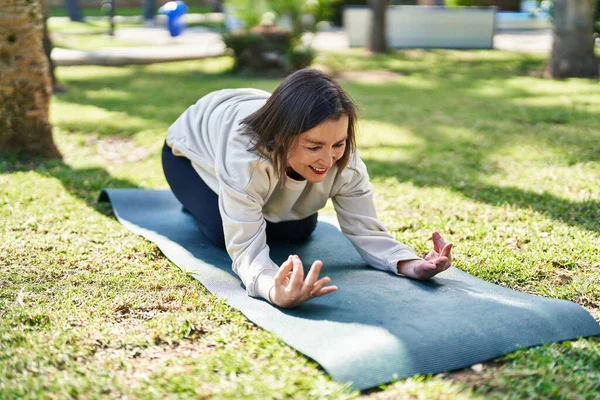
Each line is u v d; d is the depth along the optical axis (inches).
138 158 215.8
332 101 104.0
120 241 140.6
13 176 186.4
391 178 192.7
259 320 103.0
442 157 216.5
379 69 420.5
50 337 98.8
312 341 95.8
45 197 169.5
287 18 415.8
